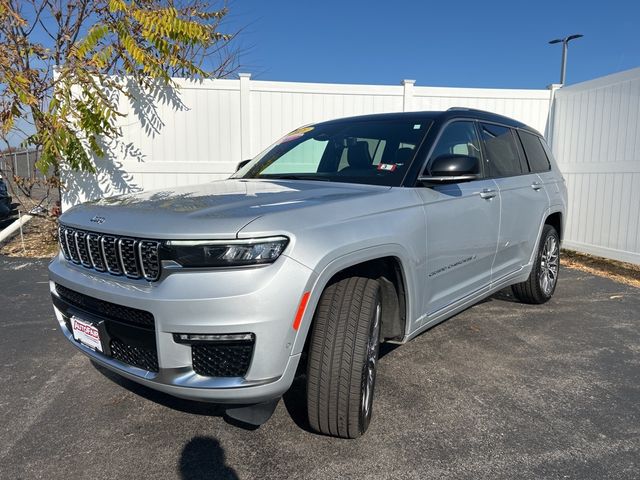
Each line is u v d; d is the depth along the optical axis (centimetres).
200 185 323
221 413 290
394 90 828
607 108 743
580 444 260
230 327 204
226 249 207
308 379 241
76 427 275
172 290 209
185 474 234
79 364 358
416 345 395
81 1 795
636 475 235
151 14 711
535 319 464
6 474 233
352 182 310
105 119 711
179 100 785
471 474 234
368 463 242
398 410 293
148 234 217
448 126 349
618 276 647
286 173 354
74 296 257
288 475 233
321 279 221
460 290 347
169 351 213
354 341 237
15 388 321
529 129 493
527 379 336
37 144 719
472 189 349
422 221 288
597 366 359
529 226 439
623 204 720
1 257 717
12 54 696
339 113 824
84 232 252
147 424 278
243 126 802
